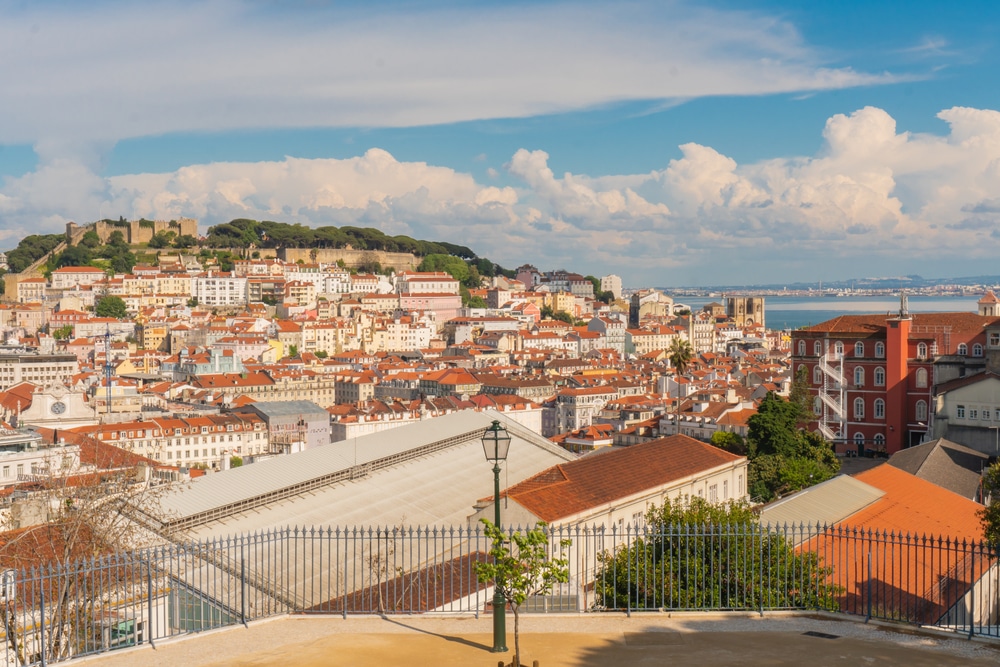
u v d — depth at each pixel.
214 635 52.06
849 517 101.06
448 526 114.62
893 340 194.12
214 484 122.00
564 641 50.62
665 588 63.47
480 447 151.38
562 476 106.00
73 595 57.72
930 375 192.12
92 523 64.38
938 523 104.19
